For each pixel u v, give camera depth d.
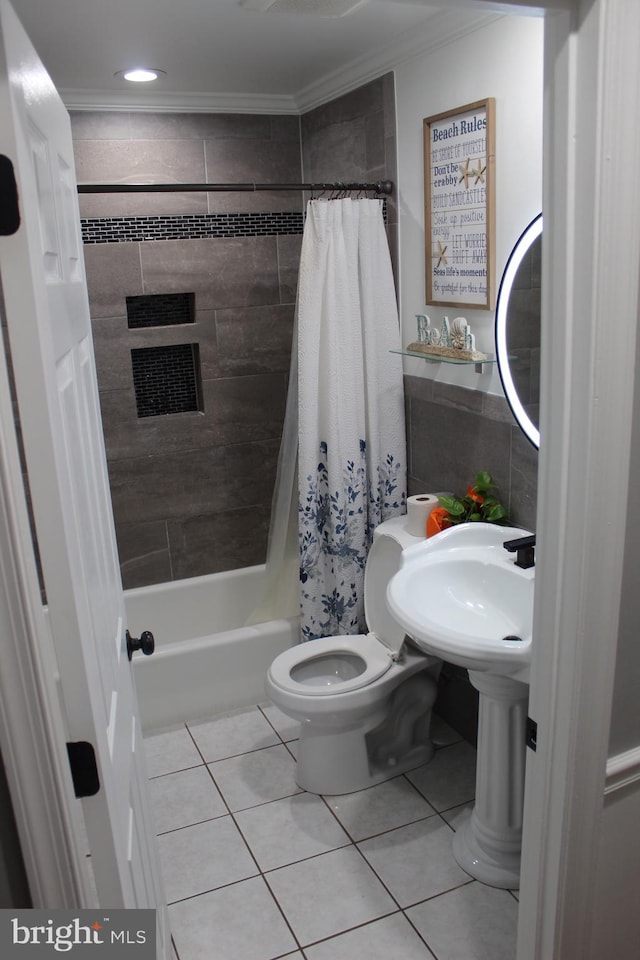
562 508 1.31
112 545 1.67
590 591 1.32
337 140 3.21
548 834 1.50
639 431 1.29
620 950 1.66
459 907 2.15
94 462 1.45
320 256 2.74
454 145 2.47
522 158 2.22
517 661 1.81
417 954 2.01
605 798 1.50
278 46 2.62
